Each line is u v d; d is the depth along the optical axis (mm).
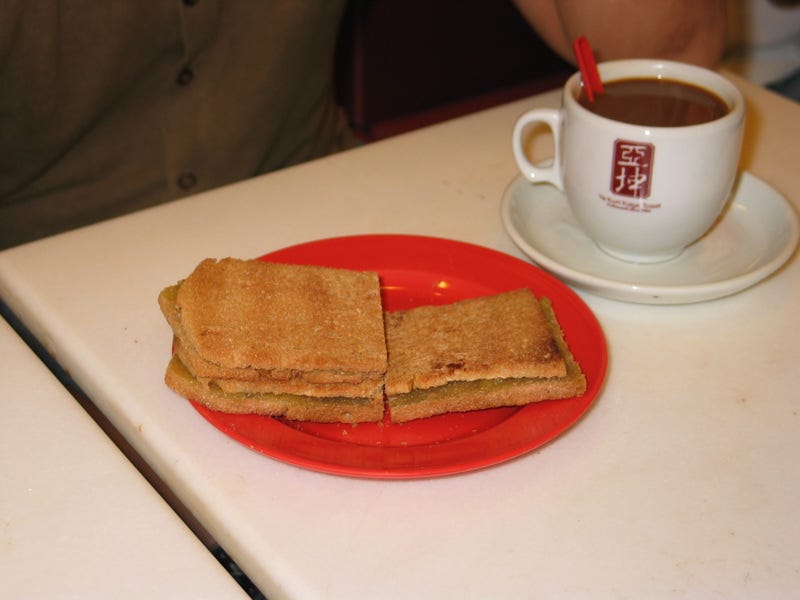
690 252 795
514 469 566
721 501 543
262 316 617
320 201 873
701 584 490
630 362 665
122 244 802
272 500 541
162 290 709
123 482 547
